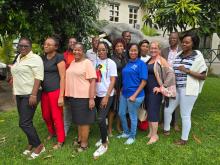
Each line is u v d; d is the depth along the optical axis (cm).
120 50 493
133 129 476
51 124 497
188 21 537
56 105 451
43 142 490
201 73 445
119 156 432
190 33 538
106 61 459
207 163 409
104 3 1097
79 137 470
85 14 751
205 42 1528
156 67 462
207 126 567
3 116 642
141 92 461
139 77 456
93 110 441
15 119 616
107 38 601
